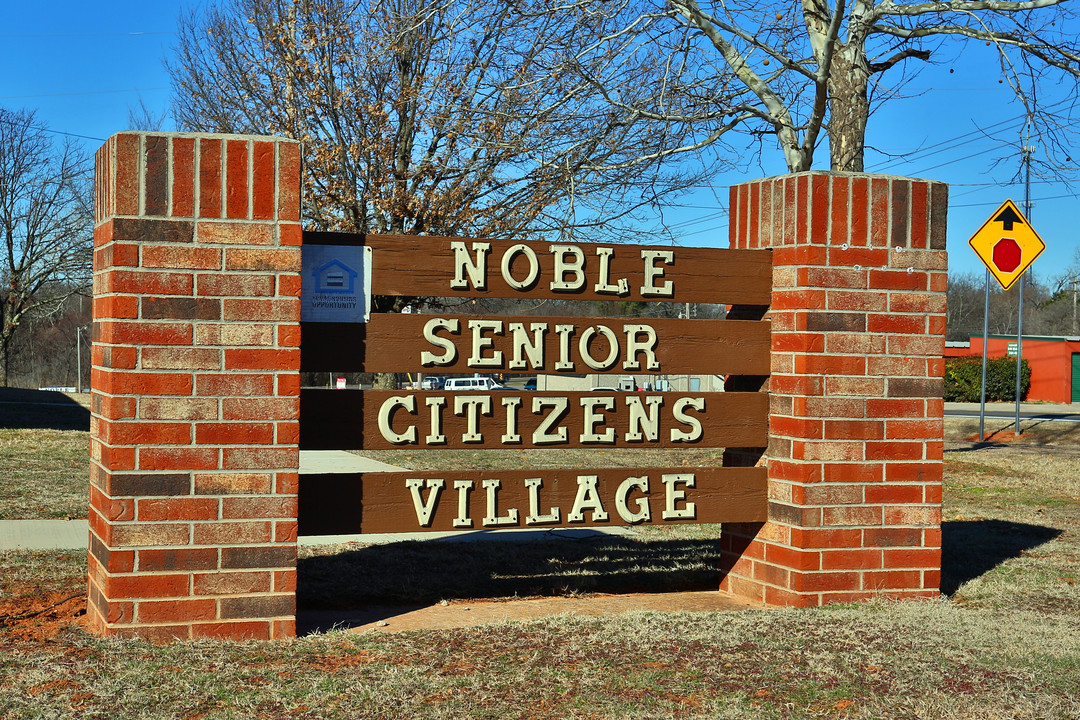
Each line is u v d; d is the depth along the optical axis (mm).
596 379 34062
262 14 19953
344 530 5512
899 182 6176
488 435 5797
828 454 6039
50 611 5645
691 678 4465
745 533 6523
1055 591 6617
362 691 4188
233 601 5020
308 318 5453
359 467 14633
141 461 4895
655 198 11172
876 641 5109
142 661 4516
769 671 4578
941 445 6266
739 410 6270
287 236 5047
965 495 12312
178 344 4930
